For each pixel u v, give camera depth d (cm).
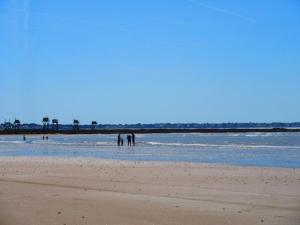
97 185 2022
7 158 4297
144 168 2961
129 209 1423
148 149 6228
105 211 1395
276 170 2809
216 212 1375
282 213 1360
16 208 1449
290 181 2178
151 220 1271
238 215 1330
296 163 3566
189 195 1709
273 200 1592
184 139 10838
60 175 2489
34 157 4478
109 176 2428
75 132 17688
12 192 1802
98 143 8794
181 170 2805
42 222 1251
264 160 3956
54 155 4912
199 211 1389
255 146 6975
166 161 3769
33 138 13400
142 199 1616
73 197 1667
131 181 2183
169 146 7150
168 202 1550
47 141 10469
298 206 1472
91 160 3909
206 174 2542
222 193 1764
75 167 3055
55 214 1353
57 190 1858
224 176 2425
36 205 1500
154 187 1953
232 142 8794
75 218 1298
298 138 10938
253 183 2094
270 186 1988
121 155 4834
